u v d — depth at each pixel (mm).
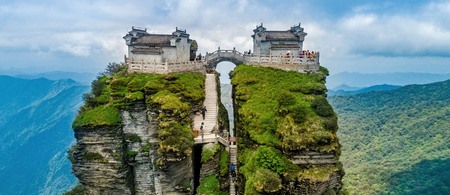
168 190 46156
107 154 48812
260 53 61906
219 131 52438
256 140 43688
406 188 102938
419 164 114062
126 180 49156
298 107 43438
